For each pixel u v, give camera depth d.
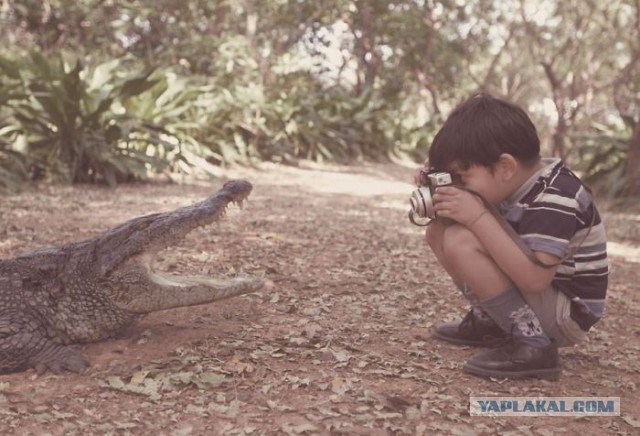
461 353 3.58
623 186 11.91
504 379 3.19
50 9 19.48
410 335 3.88
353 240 7.06
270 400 2.88
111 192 10.23
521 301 3.11
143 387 2.98
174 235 3.44
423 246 6.95
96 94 11.74
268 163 15.64
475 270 3.05
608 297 5.28
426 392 3.04
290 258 5.87
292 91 18.14
